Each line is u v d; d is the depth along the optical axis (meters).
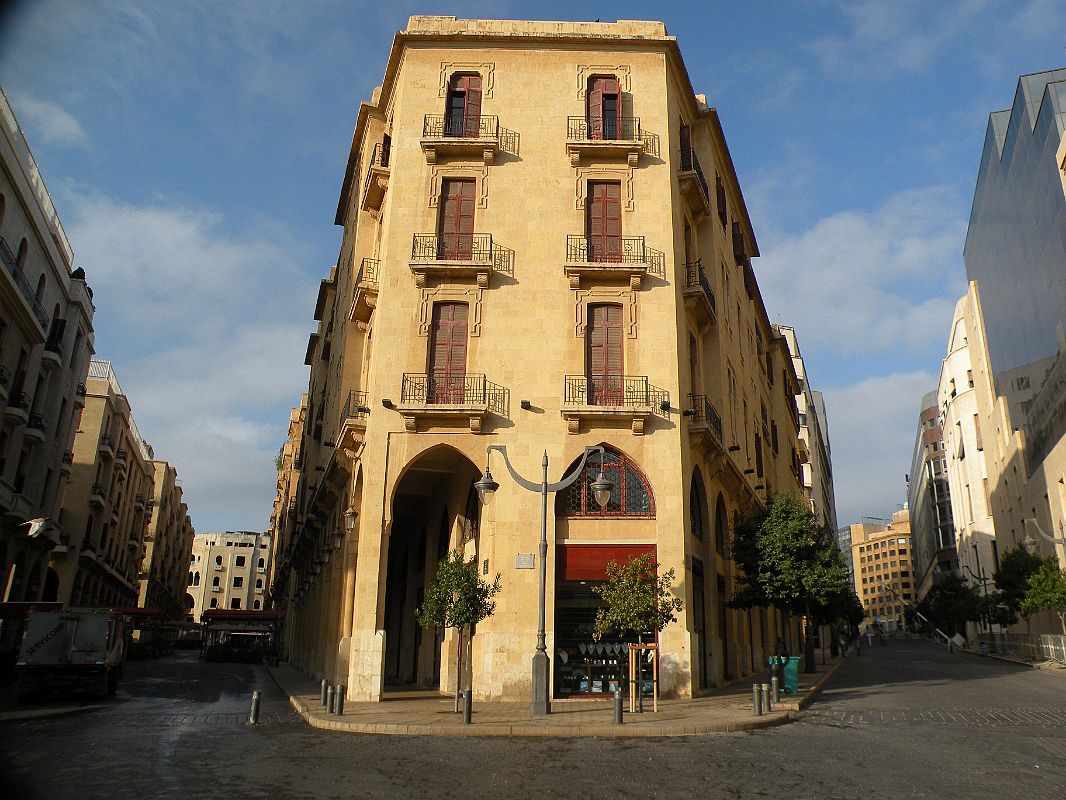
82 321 45.81
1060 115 49.34
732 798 9.46
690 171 27.44
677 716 17.30
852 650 74.69
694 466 25.45
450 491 28.05
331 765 11.66
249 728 16.52
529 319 24.50
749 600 27.66
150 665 51.69
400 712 18.48
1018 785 10.30
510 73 26.95
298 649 49.31
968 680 31.66
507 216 25.47
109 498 60.69
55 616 24.05
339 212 40.84
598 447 20.66
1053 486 54.06
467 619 19.88
